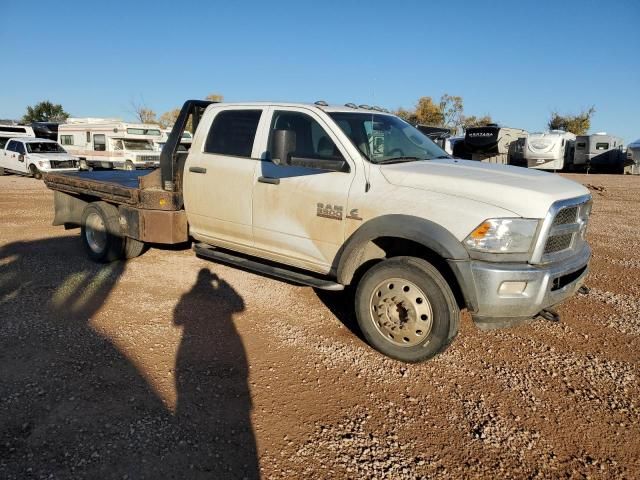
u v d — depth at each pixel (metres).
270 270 4.93
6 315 4.71
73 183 7.02
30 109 56.38
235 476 2.69
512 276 3.58
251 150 5.16
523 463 2.89
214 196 5.41
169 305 5.14
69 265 6.55
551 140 26.94
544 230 3.64
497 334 4.68
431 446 3.02
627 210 13.39
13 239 8.19
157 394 3.43
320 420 3.24
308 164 4.51
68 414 3.15
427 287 3.81
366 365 3.99
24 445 2.85
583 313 5.24
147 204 5.79
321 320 4.87
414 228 3.83
